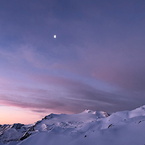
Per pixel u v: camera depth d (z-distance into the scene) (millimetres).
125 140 56625
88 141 65312
